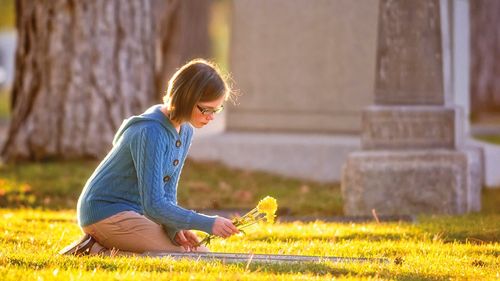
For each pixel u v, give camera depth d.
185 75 7.40
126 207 7.79
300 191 16.34
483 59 36.75
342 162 17.97
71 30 17.80
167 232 7.88
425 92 13.27
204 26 37.78
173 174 7.84
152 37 18.61
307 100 18.92
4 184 14.98
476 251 8.87
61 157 17.75
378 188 13.19
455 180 13.03
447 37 13.72
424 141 13.22
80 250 7.83
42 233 9.82
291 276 6.85
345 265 7.48
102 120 17.83
